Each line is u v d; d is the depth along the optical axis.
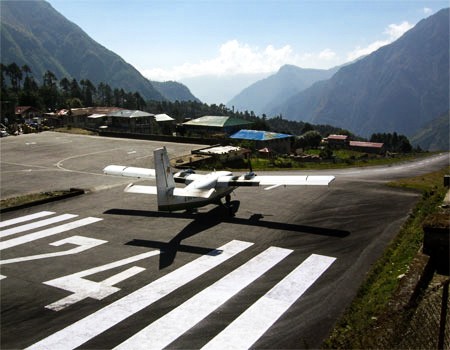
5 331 14.25
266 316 14.67
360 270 18.30
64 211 29.02
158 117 108.50
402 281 14.62
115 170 32.75
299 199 31.27
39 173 42.94
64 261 20.19
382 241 21.81
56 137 73.50
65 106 162.88
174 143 66.81
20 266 19.70
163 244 22.20
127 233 24.11
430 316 11.60
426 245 16.31
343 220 25.72
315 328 13.80
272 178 28.14
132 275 18.38
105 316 15.00
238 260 19.80
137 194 33.59
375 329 12.09
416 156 110.44
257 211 28.19
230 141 70.19
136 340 13.48
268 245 21.69
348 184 36.88
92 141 68.31
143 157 52.66
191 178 29.19
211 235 23.44
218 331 13.83
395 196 31.75
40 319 14.95
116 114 98.38
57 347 13.24
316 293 16.28
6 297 16.66
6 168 45.72
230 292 16.53
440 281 14.27
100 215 27.88
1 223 26.52
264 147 93.44
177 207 24.44
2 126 85.75
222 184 27.70
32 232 24.61
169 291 16.77
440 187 33.62
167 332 13.87
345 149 154.50
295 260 19.62
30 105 142.38
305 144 148.25
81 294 16.73
